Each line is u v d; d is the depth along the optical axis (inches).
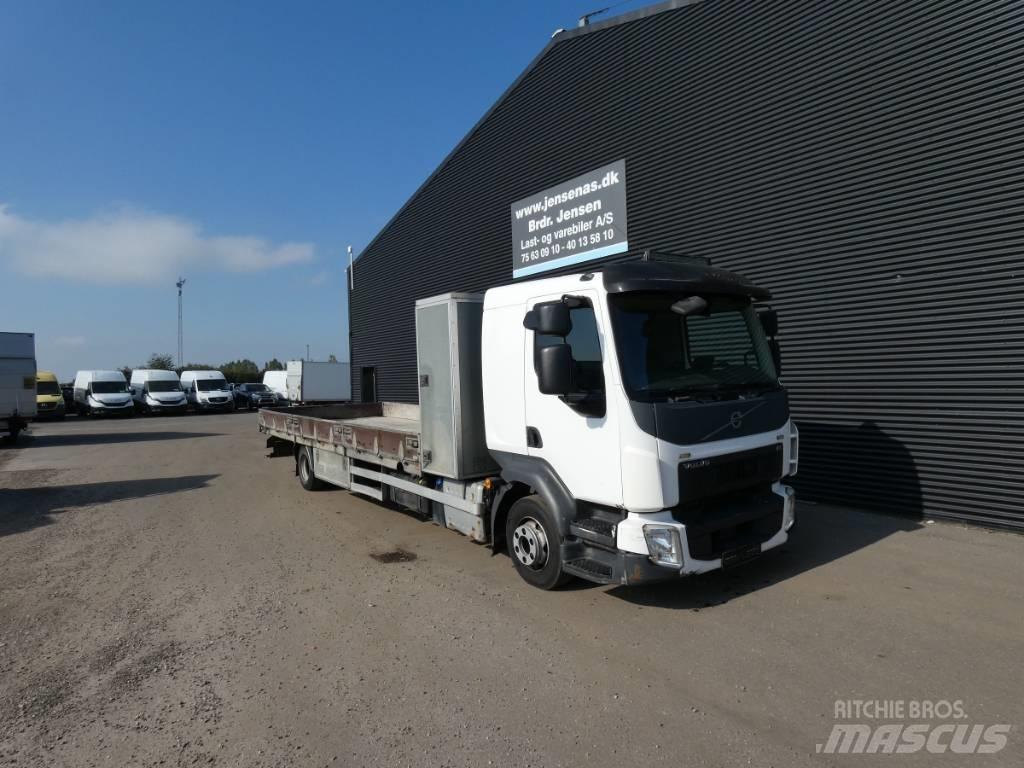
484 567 232.1
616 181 406.3
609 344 174.4
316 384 1223.5
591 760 116.3
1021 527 243.6
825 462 302.8
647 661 153.8
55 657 168.4
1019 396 242.8
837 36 290.4
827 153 295.4
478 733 126.5
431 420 241.4
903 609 177.8
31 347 770.8
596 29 414.0
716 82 342.6
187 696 145.5
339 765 117.4
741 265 334.0
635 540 168.4
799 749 117.6
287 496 380.8
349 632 178.4
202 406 1412.4
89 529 311.3
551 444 193.3
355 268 788.0
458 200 568.1
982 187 248.7
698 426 174.6
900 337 274.4
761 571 212.2
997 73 243.6
